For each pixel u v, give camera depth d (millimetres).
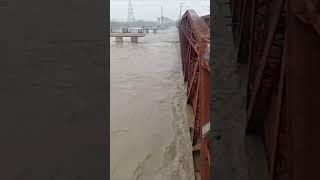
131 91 59062
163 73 76000
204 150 17047
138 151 31453
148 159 29484
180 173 25578
